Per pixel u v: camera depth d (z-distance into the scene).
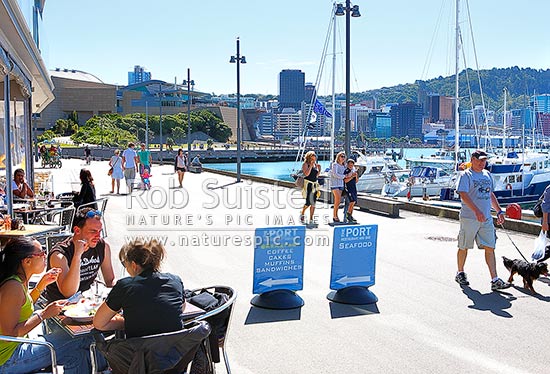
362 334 7.11
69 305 5.08
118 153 24.48
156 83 175.62
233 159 126.31
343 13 22.62
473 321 7.61
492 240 9.15
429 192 36.81
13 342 4.56
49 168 46.38
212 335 5.23
